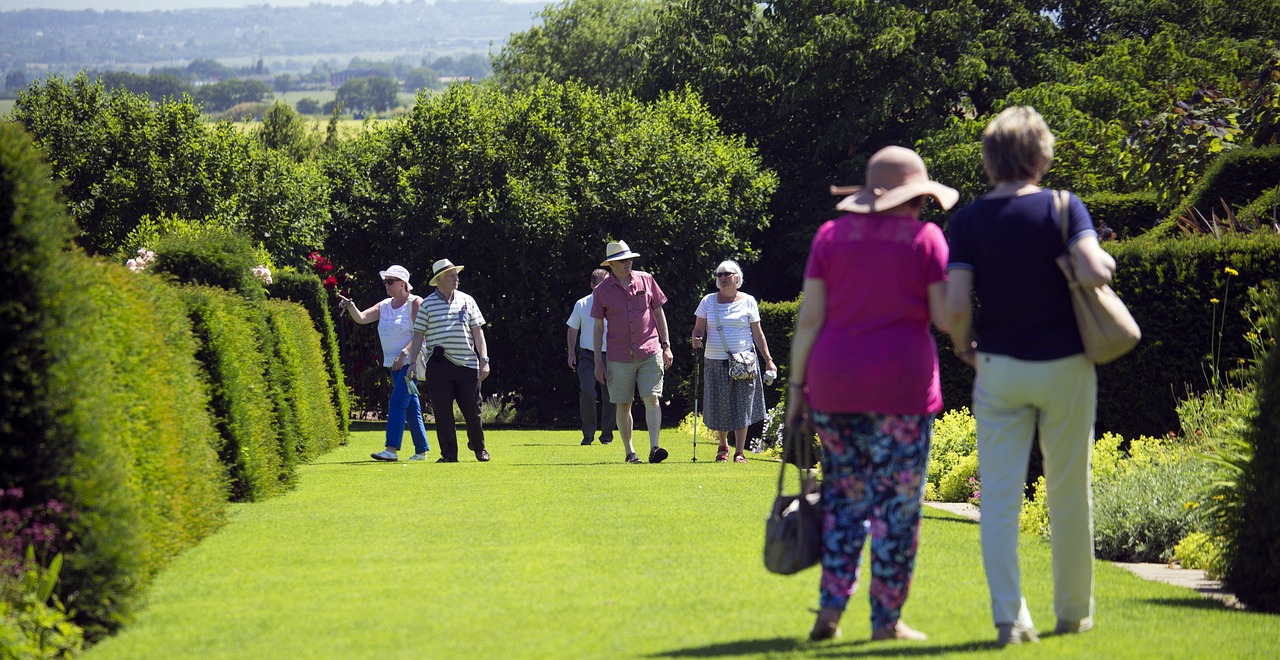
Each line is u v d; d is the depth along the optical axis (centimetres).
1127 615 958
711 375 2356
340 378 3189
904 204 862
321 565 1140
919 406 838
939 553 1216
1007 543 859
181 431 1274
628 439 2342
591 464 2291
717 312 2355
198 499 1300
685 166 4500
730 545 1226
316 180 4528
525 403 4516
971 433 2039
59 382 920
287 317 2431
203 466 1343
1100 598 1041
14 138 916
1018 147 880
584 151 4500
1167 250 1670
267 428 1770
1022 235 858
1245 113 2862
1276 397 1048
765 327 3362
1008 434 872
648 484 1811
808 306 859
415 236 4331
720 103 5800
